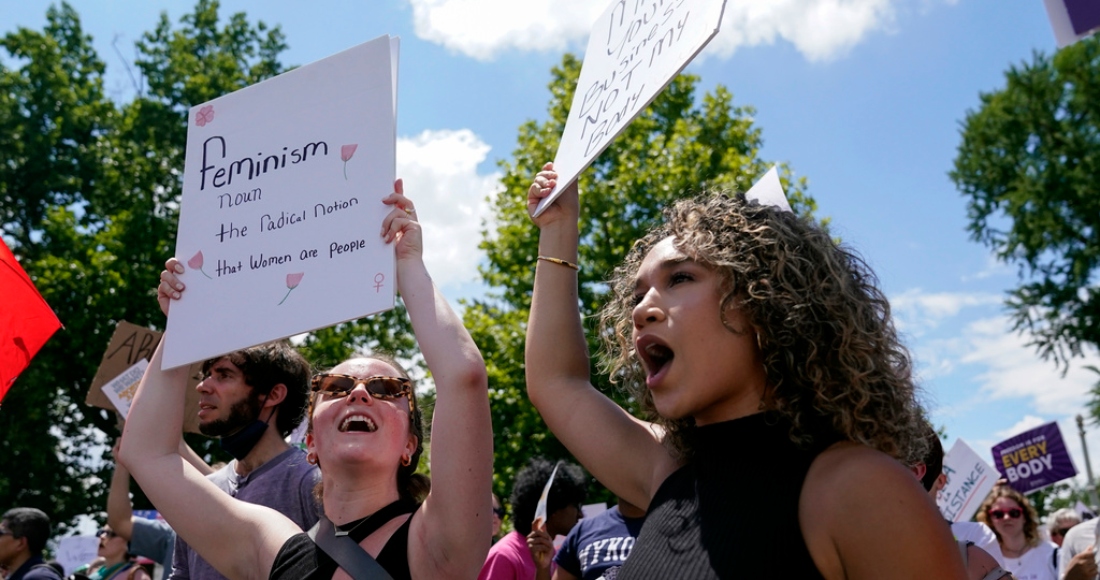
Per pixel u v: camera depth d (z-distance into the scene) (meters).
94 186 23.77
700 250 1.71
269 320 2.41
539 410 2.17
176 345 2.53
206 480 2.41
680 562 1.58
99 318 20.58
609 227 18.03
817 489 1.49
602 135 2.18
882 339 1.70
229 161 2.64
